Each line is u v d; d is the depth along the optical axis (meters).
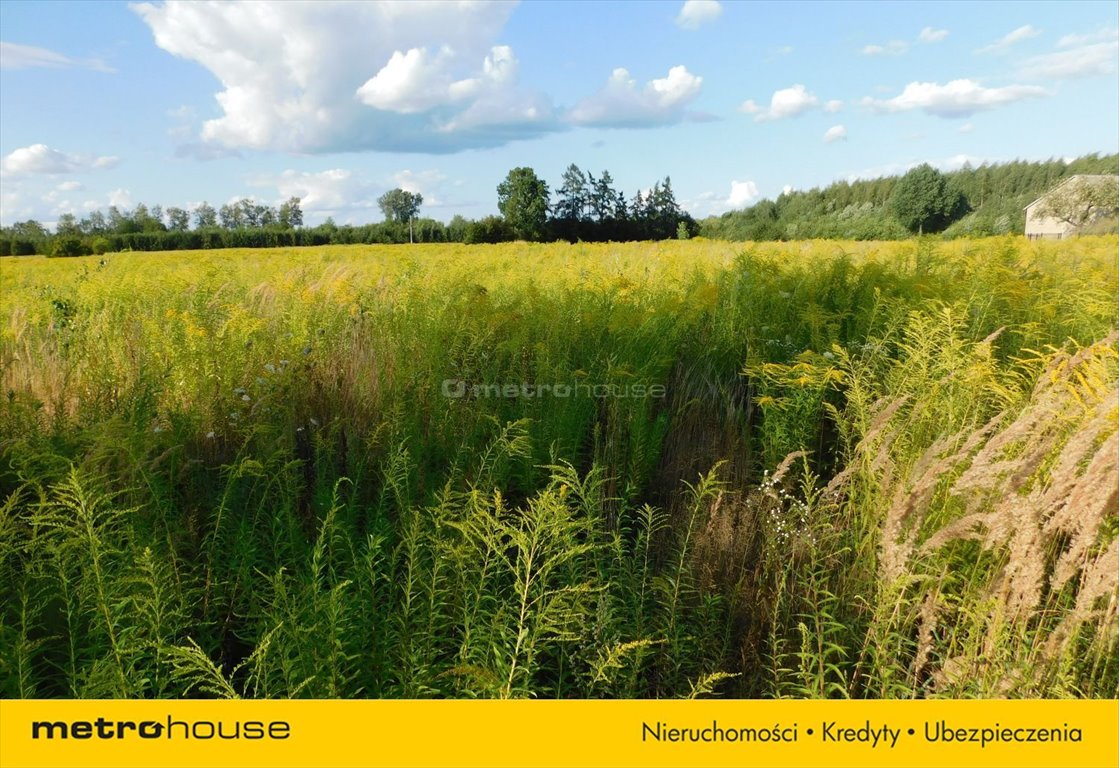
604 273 9.02
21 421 4.07
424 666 2.23
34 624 2.49
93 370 4.77
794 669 2.61
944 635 2.76
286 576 2.66
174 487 3.69
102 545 2.39
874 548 2.96
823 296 6.98
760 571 3.20
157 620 2.24
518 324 5.46
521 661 2.36
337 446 4.29
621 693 2.43
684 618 2.86
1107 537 2.62
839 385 4.77
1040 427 2.92
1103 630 2.31
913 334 4.59
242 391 4.57
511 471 4.05
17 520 3.09
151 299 7.82
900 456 3.54
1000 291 6.22
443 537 2.99
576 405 4.44
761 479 4.09
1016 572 2.40
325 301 7.10
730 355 5.83
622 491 3.89
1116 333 3.12
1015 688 2.23
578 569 2.92
